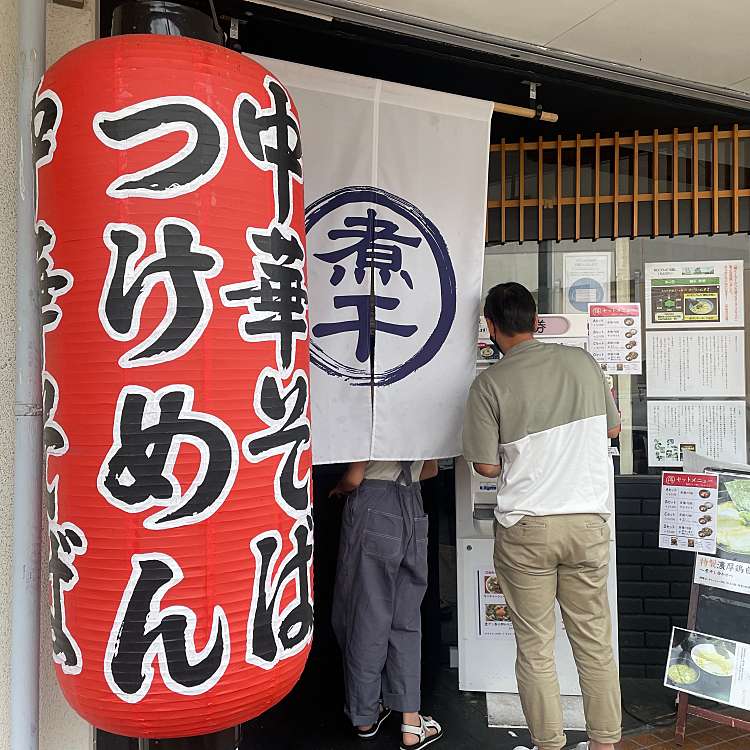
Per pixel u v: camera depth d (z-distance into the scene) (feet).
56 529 4.92
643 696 11.77
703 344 12.45
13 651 5.94
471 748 10.25
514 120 12.48
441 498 12.70
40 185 5.01
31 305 5.91
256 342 4.93
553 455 8.75
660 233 12.45
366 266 9.05
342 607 10.25
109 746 7.34
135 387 4.64
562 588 9.02
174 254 4.65
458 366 9.62
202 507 4.71
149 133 4.64
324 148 8.81
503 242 12.50
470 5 9.00
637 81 11.11
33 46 5.92
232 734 5.81
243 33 10.29
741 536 10.11
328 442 8.89
